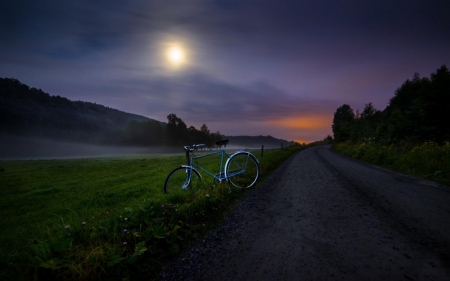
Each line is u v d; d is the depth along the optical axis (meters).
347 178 8.01
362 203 4.89
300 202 5.24
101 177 16.27
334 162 14.26
